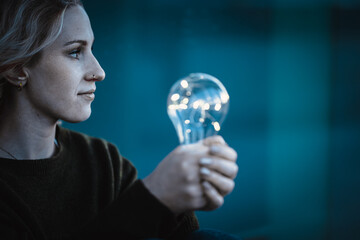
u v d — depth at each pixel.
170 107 0.72
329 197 3.94
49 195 0.82
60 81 0.77
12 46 0.73
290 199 3.96
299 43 4.20
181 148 0.65
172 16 4.22
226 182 0.62
